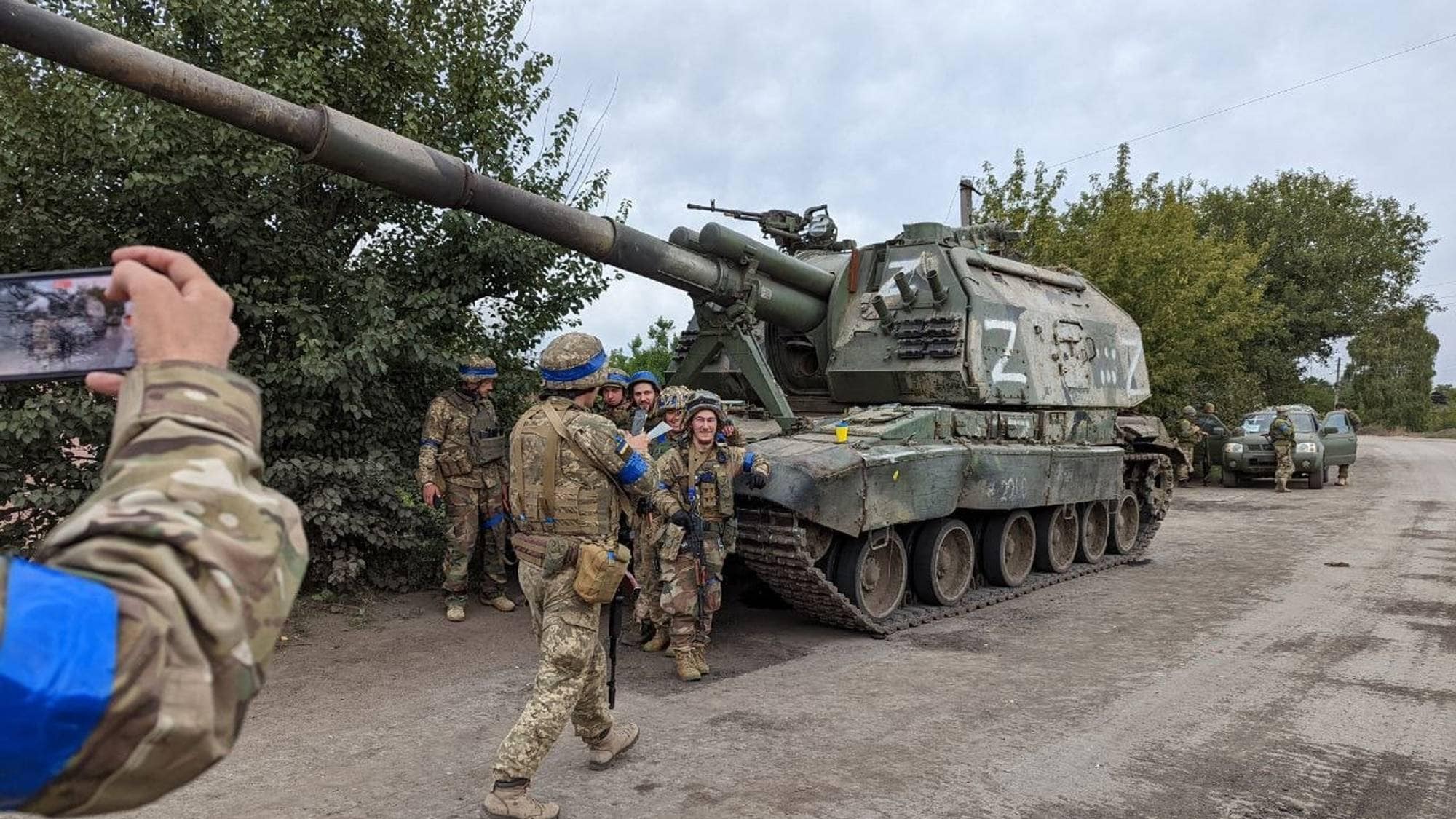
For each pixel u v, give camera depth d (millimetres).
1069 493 9789
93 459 7129
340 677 6086
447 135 8680
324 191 8430
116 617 924
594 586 3912
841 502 6918
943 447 8055
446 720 5293
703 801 4234
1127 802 4270
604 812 4113
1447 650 6918
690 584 6223
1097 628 7707
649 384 8148
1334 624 7773
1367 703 5688
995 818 4086
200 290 1212
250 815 4062
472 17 8719
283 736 5035
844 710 5543
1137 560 11109
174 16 7363
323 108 5254
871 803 4223
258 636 1054
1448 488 20172
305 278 7781
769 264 8477
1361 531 13625
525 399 9336
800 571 6918
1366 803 4285
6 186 6711
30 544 7008
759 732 5145
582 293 9602
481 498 7918
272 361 7758
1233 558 11352
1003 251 11344
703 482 6348
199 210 7492
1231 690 5930
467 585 8562
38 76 6953
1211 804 4258
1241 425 22469
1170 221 22422
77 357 1313
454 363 8102
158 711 929
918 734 5125
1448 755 4859
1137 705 5621
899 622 7699
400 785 4398
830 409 9836
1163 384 22203
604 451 4086
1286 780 4531
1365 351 57875
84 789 943
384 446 8523
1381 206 47000
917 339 8812
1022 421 9453
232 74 7312
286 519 1149
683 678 6188
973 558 8766
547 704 3955
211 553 1021
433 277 8711
